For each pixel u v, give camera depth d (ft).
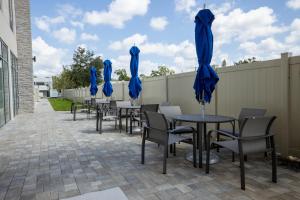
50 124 27.30
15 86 38.81
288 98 11.89
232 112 15.39
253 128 9.07
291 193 8.45
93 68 40.75
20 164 12.25
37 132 21.95
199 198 8.18
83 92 67.21
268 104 12.98
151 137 11.69
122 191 8.82
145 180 9.87
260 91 13.43
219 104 16.43
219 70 16.28
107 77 31.86
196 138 12.70
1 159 13.19
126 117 21.45
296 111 11.66
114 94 39.32
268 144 9.58
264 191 8.64
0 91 25.49
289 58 11.78
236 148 9.45
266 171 10.72
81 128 24.20
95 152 14.51
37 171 11.15
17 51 42.47
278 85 12.39
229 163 11.98
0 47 26.20
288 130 11.97
